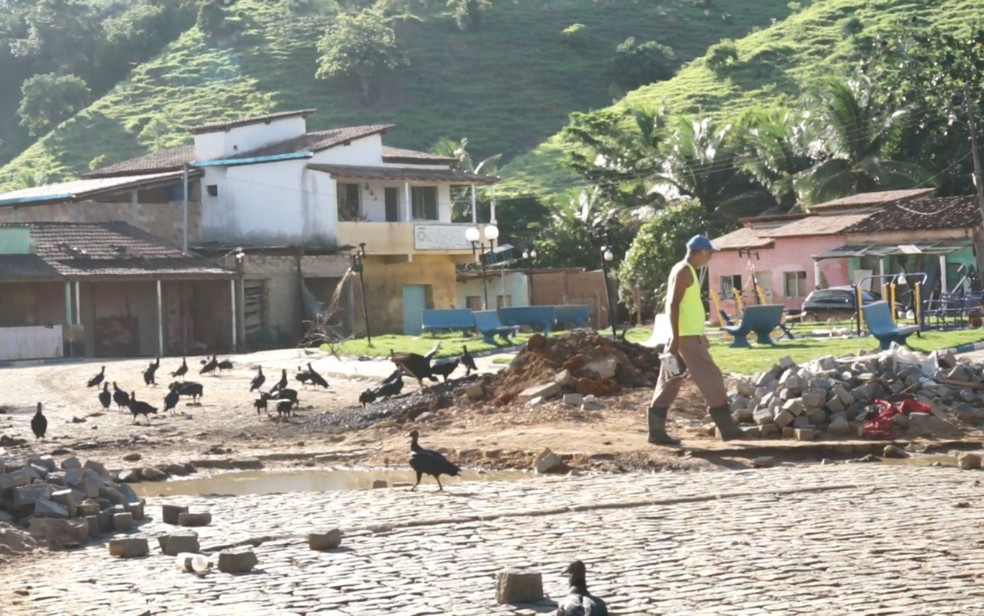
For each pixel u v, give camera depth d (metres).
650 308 68.00
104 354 57.91
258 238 64.50
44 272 54.47
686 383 24.48
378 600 10.11
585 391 24.06
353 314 61.97
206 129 67.81
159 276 56.62
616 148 86.12
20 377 42.03
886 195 64.94
